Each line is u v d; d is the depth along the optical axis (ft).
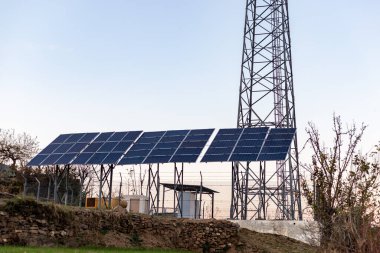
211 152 124.57
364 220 51.65
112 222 97.45
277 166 154.61
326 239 65.57
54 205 89.86
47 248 76.43
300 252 99.09
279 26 153.17
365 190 62.54
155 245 98.43
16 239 81.97
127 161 129.18
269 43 151.02
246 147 123.24
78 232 91.45
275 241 108.06
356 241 51.52
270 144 122.31
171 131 138.62
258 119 146.30
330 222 66.80
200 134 133.59
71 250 74.23
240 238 104.83
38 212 86.69
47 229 86.84
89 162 131.54
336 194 68.03
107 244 92.73
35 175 170.60
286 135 124.88
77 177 177.78
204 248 101.19
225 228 103.40
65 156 137.80
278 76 154.30
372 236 49.70
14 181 160.04
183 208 144.77
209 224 103.71
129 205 148.46
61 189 169.78
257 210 130.11
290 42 150.20
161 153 129.08
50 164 135.64
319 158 70.90
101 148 137.39
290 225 111.45
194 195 146.20
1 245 78.48
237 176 136.87
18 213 84.23
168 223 103.96
